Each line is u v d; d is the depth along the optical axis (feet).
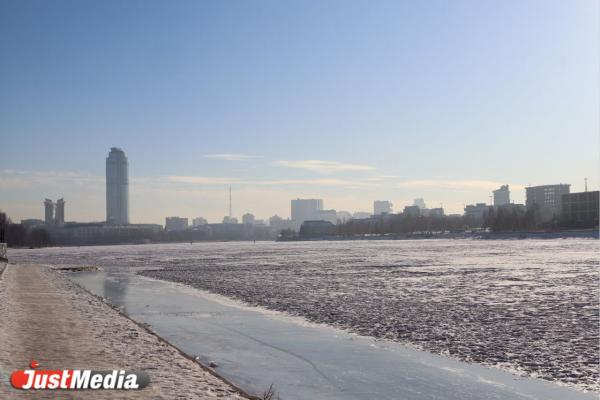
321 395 50.55
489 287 139.13
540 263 229.86
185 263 294.05
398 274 186.50
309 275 190.90
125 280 187.93
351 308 107.34
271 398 47.42
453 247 462.60
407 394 50.70
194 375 50.65
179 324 90.63
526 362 61.57
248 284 162.50
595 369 58.13
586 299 112.37
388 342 74.13
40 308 91.97
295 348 70.79
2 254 294.87
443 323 87.61
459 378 55.83
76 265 286.66
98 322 78.89
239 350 69.72
